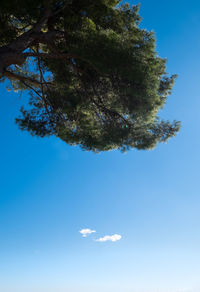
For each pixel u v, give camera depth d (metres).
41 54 6.03
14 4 4.89
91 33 5.11
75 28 5.48
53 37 5.93
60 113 7.75
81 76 6.77
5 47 5.19
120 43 5.25
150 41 5.65
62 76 7.22
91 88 7.08
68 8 5.48
